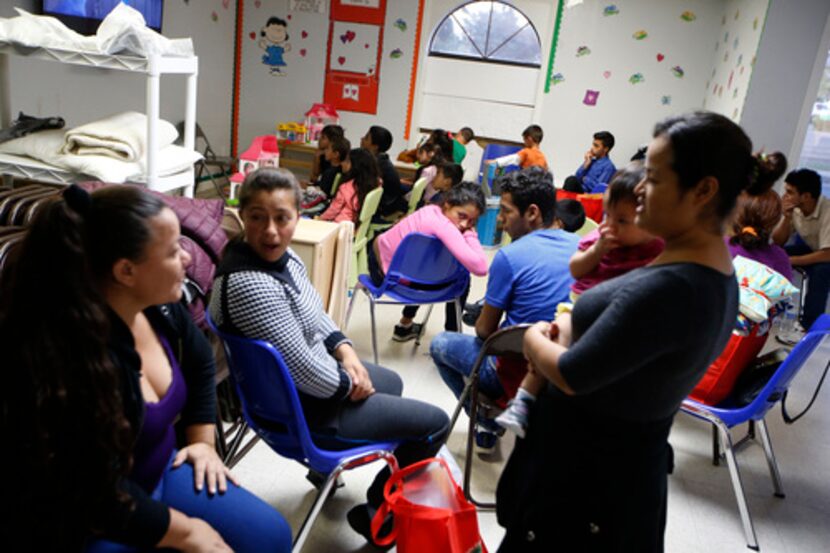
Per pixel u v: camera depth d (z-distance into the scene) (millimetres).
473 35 6684
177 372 1275
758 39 4910
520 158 5801
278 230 1496
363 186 3662
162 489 1255
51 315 951
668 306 955
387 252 2934
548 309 1954
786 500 2318
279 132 6641
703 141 926
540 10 6477
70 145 2279
